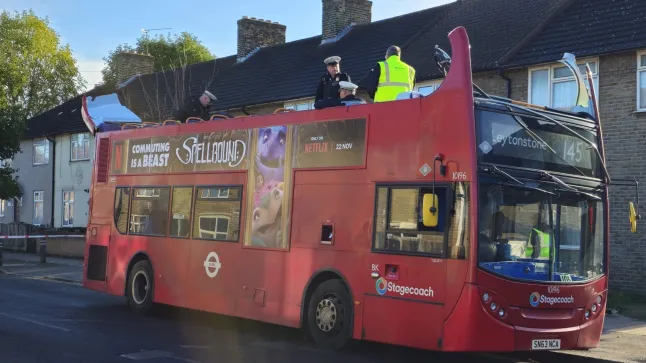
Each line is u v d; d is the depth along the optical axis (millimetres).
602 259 9117
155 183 12758
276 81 26891
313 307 9609
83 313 13023
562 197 8711
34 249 30125
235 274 10820
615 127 15781
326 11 28391
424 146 8492
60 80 45438
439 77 18625
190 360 8797
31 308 13555
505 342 7988
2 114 27016
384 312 8664
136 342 10047
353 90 10180
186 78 33656
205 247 11445
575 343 8633
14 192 30297
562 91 16672
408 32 24312
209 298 11242
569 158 8922
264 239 10406
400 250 8578
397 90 9922
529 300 8188
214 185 11477
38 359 8695
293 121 10227
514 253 8180
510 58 17578
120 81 38281
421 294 8297
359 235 9078
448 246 8094
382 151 8953
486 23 21156
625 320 12180
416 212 8469
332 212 9461
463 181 8039
